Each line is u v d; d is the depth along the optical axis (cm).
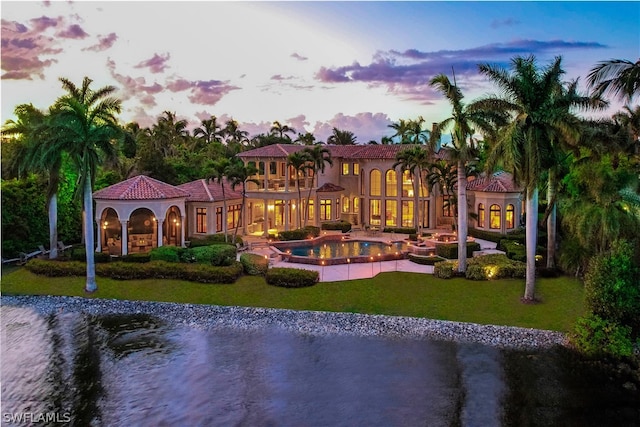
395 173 5416
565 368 2134
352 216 5703
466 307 2825
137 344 2458
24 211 4228
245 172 4391
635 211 2836
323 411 1800
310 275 3225
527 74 2731
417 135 6838
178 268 3388
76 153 3147
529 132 2711
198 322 2758
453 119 3158
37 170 3825
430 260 3716
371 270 3569
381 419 1739
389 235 5041
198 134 10000
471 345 2395
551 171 3150
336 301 2983
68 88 3353
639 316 2297
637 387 1961
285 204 4959
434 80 3144
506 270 3244
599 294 2336
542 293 2962
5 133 3991
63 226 4609
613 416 1742
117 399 1898
